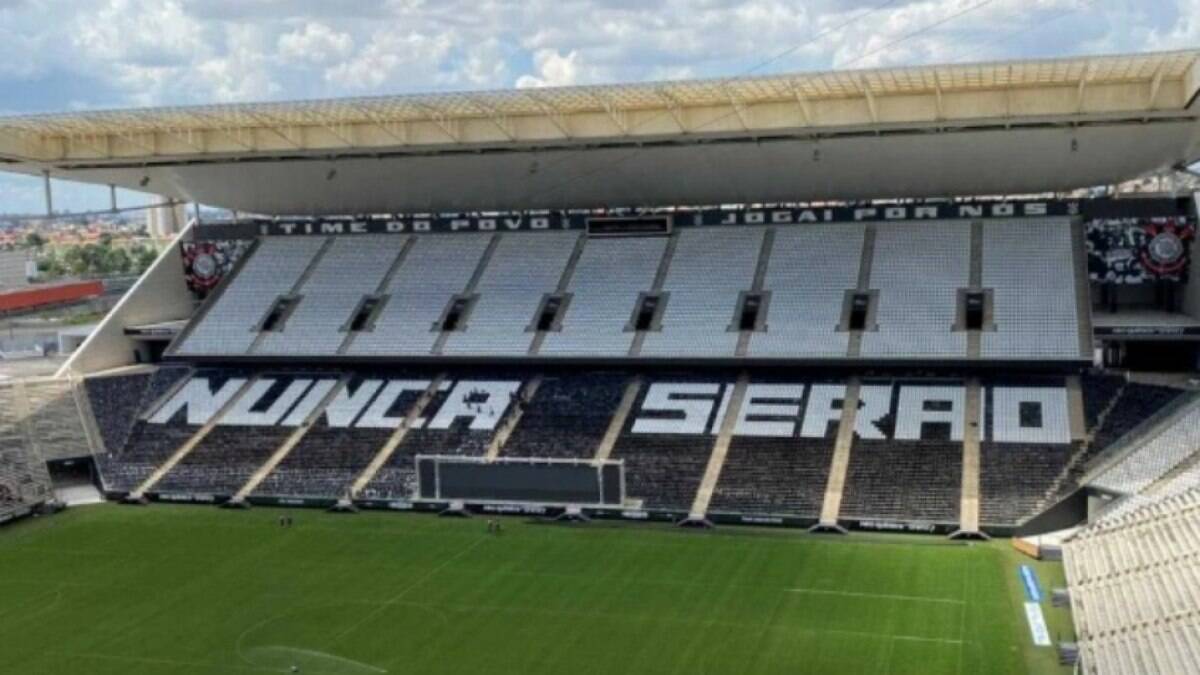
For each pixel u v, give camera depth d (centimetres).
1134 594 4450
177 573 5634
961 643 4428
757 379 7112
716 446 6644
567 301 7856
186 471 7200
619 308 7706
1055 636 4453
